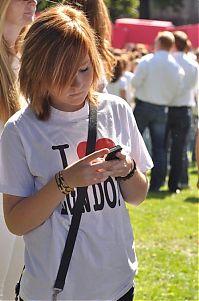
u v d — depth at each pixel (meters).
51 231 2.63
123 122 2.80
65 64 2.54
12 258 3.24
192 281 5.95
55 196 2.57
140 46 13.95
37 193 2.61
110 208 2.68
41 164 2.66
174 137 10.12
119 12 26.61
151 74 9.68
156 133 10.05
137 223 8.09
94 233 2.64
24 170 2.68
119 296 2.70
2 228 3.20
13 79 3.26
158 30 20.12
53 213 2.63
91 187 2.65
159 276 6.07
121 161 2.57
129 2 26.98
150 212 8.70
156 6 42.84
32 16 3.39
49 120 2.67
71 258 2.61
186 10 43.62
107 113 2.75
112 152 2.56
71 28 2.56
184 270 6.27
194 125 11.17
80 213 2.63
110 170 2.54
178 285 5.83
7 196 2.70
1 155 2.71
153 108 9.80
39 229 2.65
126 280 2.72
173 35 9.88
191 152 13.41
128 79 10.89
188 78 9.88
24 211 2.62
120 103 2.81
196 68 9.94
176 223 8.13
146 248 7.01
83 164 2.52
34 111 2.68
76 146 2.67
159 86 9.72
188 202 9.43
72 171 2.53
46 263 2.63
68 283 2.61
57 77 2.55
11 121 2.71
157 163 10.19
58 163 2.65
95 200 2.66
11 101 3.23
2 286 3.27
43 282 2.63
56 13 2.62
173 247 7.09
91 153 2.66
